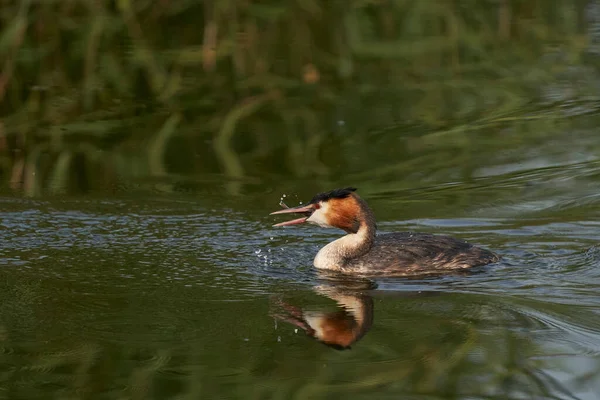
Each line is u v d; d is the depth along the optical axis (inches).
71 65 796.0
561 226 539.2
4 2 799.7
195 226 550.3
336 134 698.2
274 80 796.6
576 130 694.5
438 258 490.9
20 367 375.6
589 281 467.8
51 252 508.1
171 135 699.4
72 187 612.7
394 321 421.4
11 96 757.9
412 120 724.0
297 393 354.6
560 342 397.4
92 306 437.7
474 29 880.3
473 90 780.6
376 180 621.3
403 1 877.8
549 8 926.4
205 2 844.6
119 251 510.6
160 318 424.5
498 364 378.6
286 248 523.8
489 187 603.2
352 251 495.5
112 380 365.7
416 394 354.9
